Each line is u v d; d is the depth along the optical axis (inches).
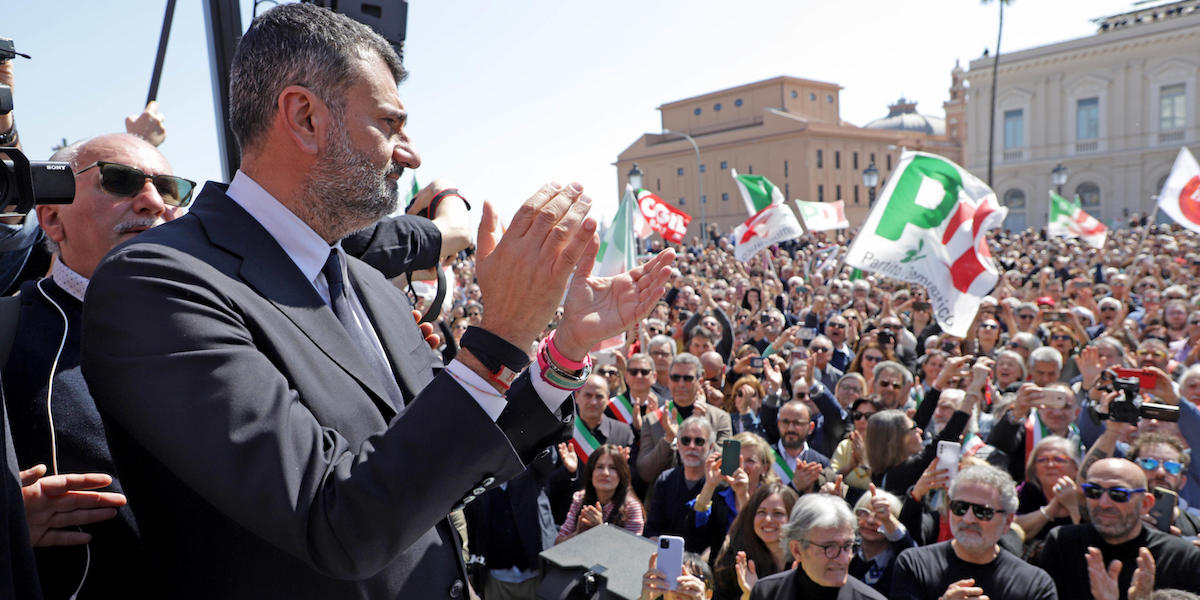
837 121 3331.7
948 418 234.2
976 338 395.9
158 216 66.6
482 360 36.4
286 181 43.6
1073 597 156.6
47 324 59.8
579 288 41.0
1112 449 190.5
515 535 196.1
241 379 35.3
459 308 420.2
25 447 55.1
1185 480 187.6
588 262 41.3
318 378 41.1
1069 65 2172.7
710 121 3282.5
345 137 42.8
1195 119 1991.9
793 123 2807.6
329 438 37.5
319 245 45.1
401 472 34.3
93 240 64.2
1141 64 2064.5
